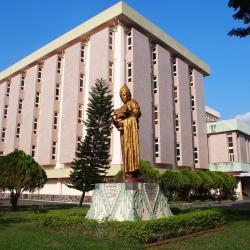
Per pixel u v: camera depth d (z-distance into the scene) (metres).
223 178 32.06
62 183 31.52
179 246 7.54
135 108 10.09
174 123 34.38
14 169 17.33
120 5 28.81
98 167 23.14
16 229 10.01
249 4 12.35
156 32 32.59
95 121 23.38
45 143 33.62
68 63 33.25
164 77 32.94
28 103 37.50
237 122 40.91
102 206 9.98
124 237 7.86
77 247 7.11
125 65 29.31
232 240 8.38
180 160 33.28
